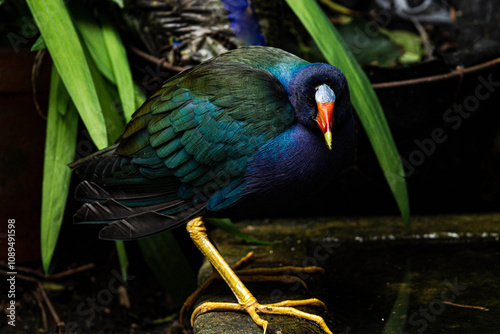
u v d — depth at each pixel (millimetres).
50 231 4715
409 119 5770
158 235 5129
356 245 5344
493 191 6211
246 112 3574
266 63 3838
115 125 4781
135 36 5449
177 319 5629
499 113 5961
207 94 3658
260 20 5324
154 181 3818
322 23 4680
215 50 5125
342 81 3535
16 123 5523
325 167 3652
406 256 5043
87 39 5020
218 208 3715
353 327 3777
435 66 5629
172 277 5172
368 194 6039
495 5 7082
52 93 4930
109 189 3891
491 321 3762
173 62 5156
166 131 3729
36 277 5961
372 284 4477
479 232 5426
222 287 4168
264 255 4957
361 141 5820
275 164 3568
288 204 3775
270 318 3605
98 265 6367
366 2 7270
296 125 3594
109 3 5188
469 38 7000
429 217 5953
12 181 5645
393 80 5629
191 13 5176
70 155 4859
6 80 5312
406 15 7074
